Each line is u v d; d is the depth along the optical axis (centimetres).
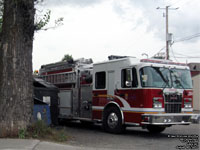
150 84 1024
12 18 820
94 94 1262
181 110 1084
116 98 1141
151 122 994
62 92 1474
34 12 855
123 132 1159
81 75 1368
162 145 881
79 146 826
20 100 808
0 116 796
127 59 1109
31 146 694
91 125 1524
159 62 1088
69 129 1305
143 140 979
